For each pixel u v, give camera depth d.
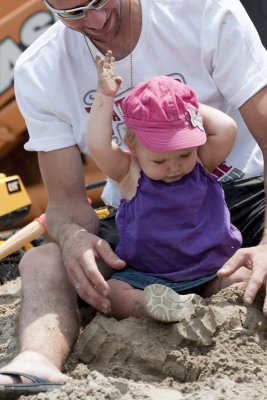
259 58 3.78
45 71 4.00
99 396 3.04
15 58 7.73
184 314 3.45
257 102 3.74
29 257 3.78
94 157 3.63
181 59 3.84
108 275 3.86
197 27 3.79
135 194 3.65
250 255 3.47
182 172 3.57
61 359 3.43
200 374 3.33
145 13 3.81
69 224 3.84
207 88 3.87
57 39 4.00
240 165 4.02
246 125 3.85
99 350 3.47
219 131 3.63
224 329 3.44
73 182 3.99
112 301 3.67
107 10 3.68
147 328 3.51
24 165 7.88
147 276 3.68
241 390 3.10
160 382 3.35
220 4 3.77
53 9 3.65
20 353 3.39
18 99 4.09
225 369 3.29
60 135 4.00
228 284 3.65
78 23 3.70
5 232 6.56
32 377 3.20
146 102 3.52
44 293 3.60
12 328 4.18
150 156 3.53
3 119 7.80
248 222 3.98
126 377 3.38
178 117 3.49
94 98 3.90
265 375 3.22
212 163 3.70
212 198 3.69
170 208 3.60
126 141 3.64
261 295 3.57
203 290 3.73
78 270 3.59
